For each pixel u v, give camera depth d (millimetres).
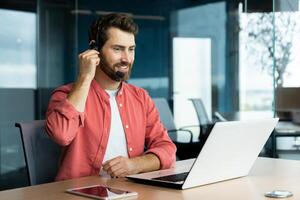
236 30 4223
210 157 1339
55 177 1732
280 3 3154
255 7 3744
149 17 5125
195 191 1316
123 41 1751
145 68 5133
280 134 3018
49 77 4750
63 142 1629
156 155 1713
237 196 1253
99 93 1785
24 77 4613
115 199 1221
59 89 1789
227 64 4430
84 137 1730
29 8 4648
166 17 5062
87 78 1672
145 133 1904
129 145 1805
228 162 1431
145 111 1902
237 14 4199
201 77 4789
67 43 4863
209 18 4688
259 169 1676
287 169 1676
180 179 1414
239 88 4164
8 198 1254
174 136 4113
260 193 1287
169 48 5062
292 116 3061
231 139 1370
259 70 3785
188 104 4867
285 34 3143
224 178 1457
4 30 4516
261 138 1512
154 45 5137
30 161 1706
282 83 3135
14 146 4434
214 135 1288
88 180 1503
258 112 3857
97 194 1260
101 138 1743
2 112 4465
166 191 1318
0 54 4496
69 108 1631
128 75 1804
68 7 4863
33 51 4676
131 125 1824
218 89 4543
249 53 3918
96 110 1765
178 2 4949
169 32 5062
